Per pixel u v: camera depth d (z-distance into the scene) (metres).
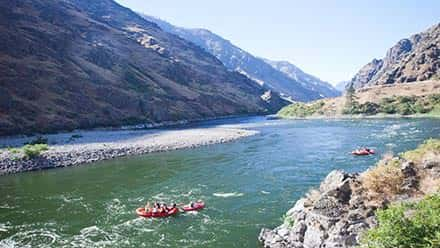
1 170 53.88
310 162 54.44
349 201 23.17
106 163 60.47
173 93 182.88
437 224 12.62
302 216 24.70
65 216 34.03
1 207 37.22
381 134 83.06
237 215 32.53
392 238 12.95
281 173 48.00
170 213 33.22
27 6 154.88
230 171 51.22
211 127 126.25
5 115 89.69
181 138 86.38
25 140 81.31
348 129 100.25
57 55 131.12
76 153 64.69
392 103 145.88
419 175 23.84
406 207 13.91
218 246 26.00
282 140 82.12
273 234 25.78
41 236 29.16
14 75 103.50
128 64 180.88
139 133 98.62
